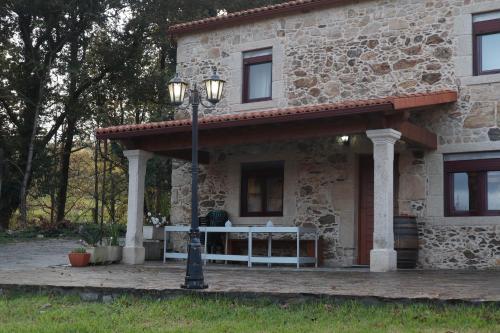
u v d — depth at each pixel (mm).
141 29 21672
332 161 11930
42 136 22016
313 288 7047
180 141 11359
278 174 12594
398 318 5797
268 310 6434
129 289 7395
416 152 11086
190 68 13883
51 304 7230
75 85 21859
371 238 11602
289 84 12625
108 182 24125
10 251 14203
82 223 21578
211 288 7227
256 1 22141
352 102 9438
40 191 22062
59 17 20844
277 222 12320
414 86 11297
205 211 13203
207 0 21672
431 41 11227
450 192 10844
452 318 5648
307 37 12562
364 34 11945
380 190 9445
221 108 13344
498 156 10477
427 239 10781
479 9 10797
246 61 13305
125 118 24266
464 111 10750
